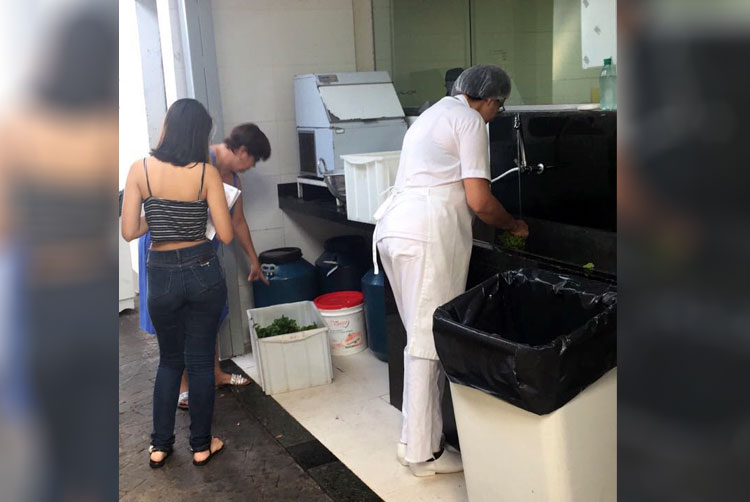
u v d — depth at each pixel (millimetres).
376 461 2670
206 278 2539
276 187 4078
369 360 3727
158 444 2719
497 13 3127
